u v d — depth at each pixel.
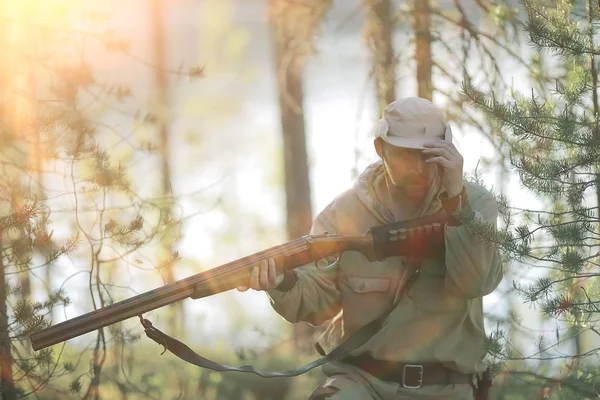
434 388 7.23
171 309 14.70
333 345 7.65
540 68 10.05
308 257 7.07
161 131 15.16
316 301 7.40
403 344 7.21
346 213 7.44
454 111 10.83
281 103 19.55
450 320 7.23
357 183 7.46
